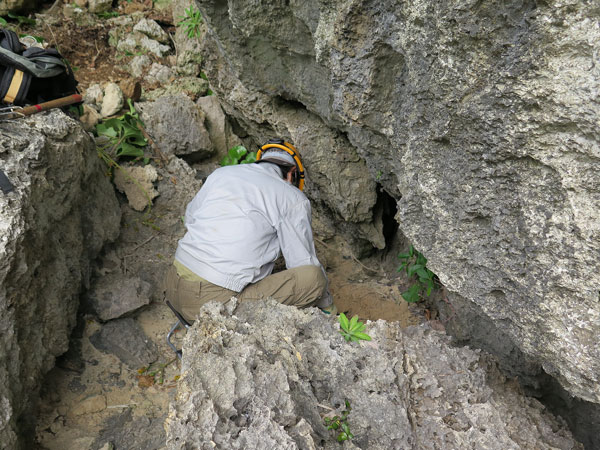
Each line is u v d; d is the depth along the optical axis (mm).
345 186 2854
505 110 1233
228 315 1669
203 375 1362
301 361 1513
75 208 2453
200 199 2469
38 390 2047
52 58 2432
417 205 1645
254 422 1287
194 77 3734
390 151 2117
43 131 2205
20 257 1737
